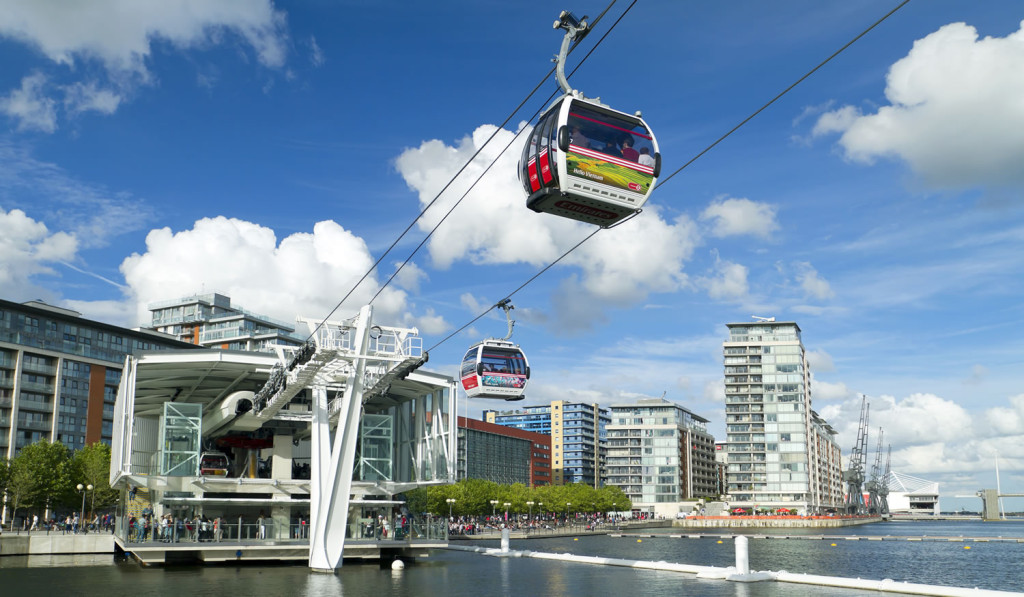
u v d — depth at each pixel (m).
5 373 124.88
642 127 22.19
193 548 49.03
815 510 199.12
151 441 67.69
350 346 45.75
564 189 21.03
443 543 56.72
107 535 66.38
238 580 40.88
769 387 194.12
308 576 43.12
